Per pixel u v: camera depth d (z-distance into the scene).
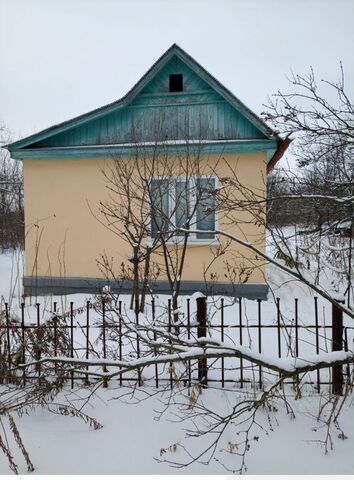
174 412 3.05
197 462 2.55
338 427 2.75
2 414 3.00
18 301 7.80
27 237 8.84
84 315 5.97
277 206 5.06
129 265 8.28
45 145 8.84
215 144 7.85
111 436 2.83
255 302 7.39
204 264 8.05
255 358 2.63
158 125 8.05
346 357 2.68
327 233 5.01
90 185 8.55
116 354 3.72
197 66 8.02
